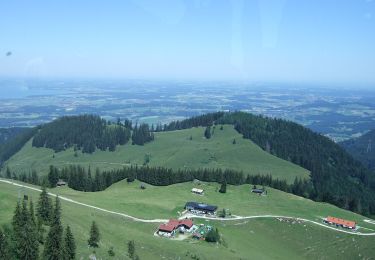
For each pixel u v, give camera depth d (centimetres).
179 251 8538
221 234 10894
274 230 11988
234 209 13412
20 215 6444
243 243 10681
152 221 10962
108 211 11056
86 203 11575
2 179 13375
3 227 6481
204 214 12588
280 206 14388
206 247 9306
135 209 11994
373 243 11369
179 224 10675
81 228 7975
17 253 6047
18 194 9119
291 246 11325
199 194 15288
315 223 12538
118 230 8900
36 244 6194
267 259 9725
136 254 7606
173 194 15012
